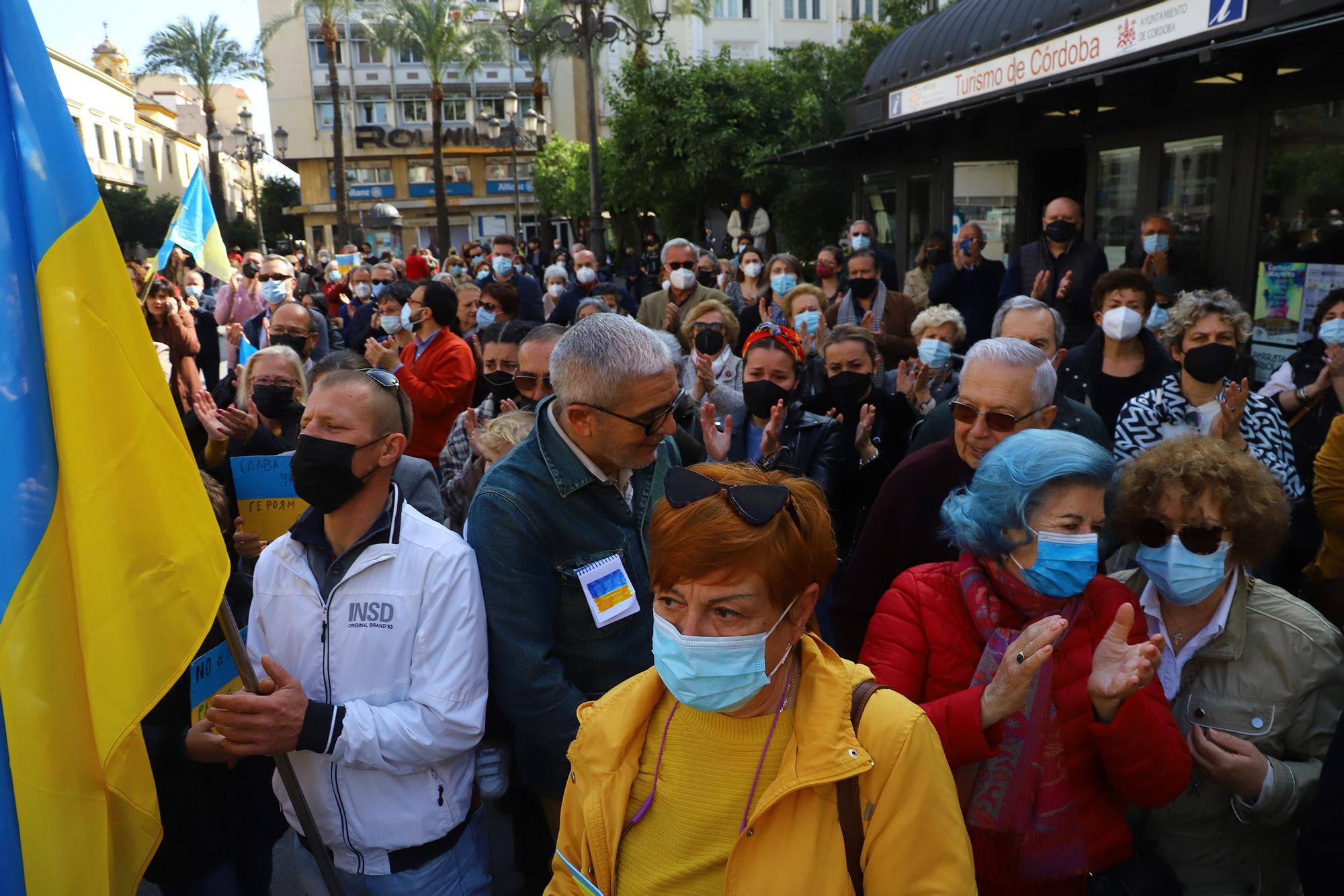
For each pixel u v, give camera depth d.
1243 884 2.23
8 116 1.91
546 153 37.41
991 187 10.03
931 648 2.10
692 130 20.56
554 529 2.44
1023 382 2.74
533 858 2.75
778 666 1.50
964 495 2.59
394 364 5.16
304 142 52.19
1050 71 8.38
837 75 20.81
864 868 1.42
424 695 2.17
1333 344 4.26
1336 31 5.25
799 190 19.59
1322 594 2.79
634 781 1.58
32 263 1.93
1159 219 7.02
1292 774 2.10
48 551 1.91
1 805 1.85
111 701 1.91
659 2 13.40
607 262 14.40
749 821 1.45
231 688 2.34
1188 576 2.15
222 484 3.79
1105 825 1.98
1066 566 1.95
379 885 2.23
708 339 5.38
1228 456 2.15
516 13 14.28
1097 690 1.83
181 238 7.75
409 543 2.24
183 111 61.28
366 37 46.03
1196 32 6.66
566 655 2.47
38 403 1.92
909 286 9.53
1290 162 6.39
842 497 3.98
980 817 1.89
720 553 1.41
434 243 48.88
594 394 2.37
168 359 6.09
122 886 2.02
